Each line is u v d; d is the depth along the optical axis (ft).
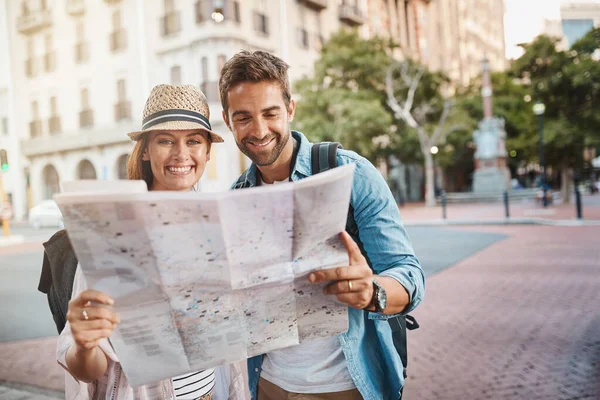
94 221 3.59
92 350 4.14
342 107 74.64
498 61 223.71
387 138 96.22
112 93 83.15
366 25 116.37
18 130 96.53
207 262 3.92
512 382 12.55
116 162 84.69
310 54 94.73
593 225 47.50
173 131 5.39
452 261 31.68
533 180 163.12
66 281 4.91
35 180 95.66
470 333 16.62
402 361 5.75
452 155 125.59
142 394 4.82
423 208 91.04
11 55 95.50
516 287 23.17
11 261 40.81
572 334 16.05
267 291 4.17
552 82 76.95
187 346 4.14
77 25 86.48
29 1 92.79
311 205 3.83
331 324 4.47
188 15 75.25
